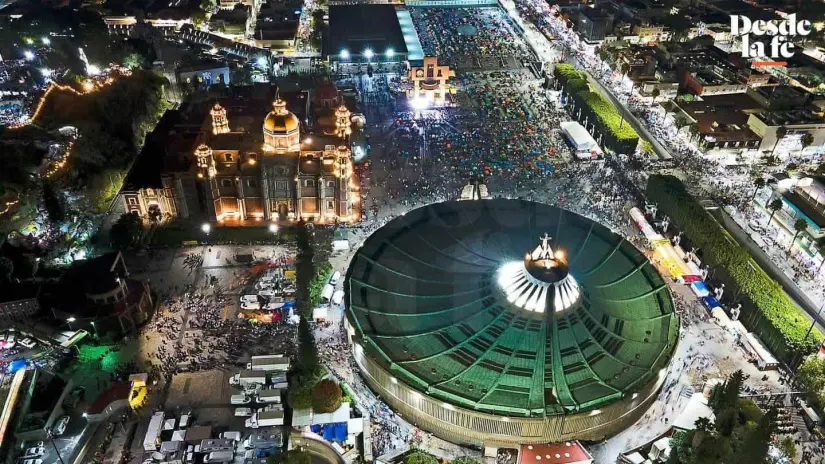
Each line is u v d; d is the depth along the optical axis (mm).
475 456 118812
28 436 116875
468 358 125125
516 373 121000
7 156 169625
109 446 117438
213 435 119375
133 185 176500
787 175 195125
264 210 180000
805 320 138875
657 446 114750
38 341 137375
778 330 136125
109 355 136250
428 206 169125
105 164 195250
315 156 176000
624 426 123125
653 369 121312
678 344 130750
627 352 126438
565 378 120125
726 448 104000
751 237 180000
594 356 124750
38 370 128000
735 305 150875
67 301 138875
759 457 99500
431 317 135125
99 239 172500
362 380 133125
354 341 129500
